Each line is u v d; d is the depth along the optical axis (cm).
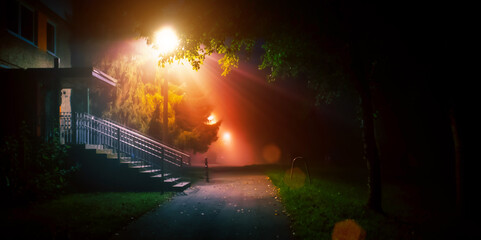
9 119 1240
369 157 984
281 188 1358
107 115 1798
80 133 1454
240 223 807
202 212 931
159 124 2066
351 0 893
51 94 1310
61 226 748
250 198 1160
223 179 1816
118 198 1134
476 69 912
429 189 1570
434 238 741
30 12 1568
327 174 2197
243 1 877
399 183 1789
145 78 2120
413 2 891
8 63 1392
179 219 848
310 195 1173
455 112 988
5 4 1377
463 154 985
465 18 848
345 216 878
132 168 1352
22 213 895
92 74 1300
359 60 950
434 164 2597
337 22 920
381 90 1488
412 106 1800
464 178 983
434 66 955
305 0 878
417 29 931
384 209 1082
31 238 660
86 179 1346
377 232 730
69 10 1872
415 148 2716
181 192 1305
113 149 1557
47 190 1118
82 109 1709
